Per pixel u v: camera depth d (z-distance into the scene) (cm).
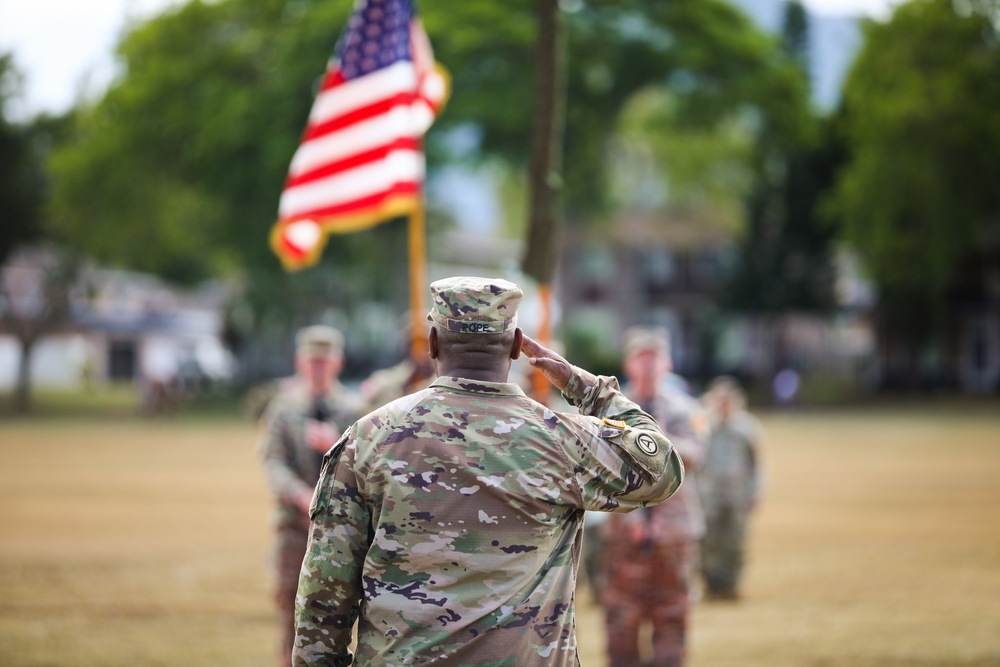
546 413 542
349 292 10256
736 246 9981
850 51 8900
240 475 3850
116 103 8944
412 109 1313
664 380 1308
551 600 521
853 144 8944
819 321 10000
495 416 531
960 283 10012
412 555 511
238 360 11425
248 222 8594
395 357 9631
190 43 8962
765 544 2361
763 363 10231
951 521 2662
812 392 9631
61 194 8775
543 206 1356
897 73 8319
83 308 12269
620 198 11075
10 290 9919
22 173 9156
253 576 1980
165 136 8781
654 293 11975
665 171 10862
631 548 1221
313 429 1182
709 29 8600
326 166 1337
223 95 8519
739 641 1483
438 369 557
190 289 12681
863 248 8562
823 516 2775
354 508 522
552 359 582
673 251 11888
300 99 7875
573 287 12050
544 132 1354
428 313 559
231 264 10206
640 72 8681
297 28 7919
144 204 8975
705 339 10712
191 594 1819
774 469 3981
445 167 8600
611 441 547
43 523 2667
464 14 7819
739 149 9831
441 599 505
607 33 8475
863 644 1448
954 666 1327
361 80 1329
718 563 1816
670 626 1222
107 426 7012
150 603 1744
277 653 1416
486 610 505
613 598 1231
